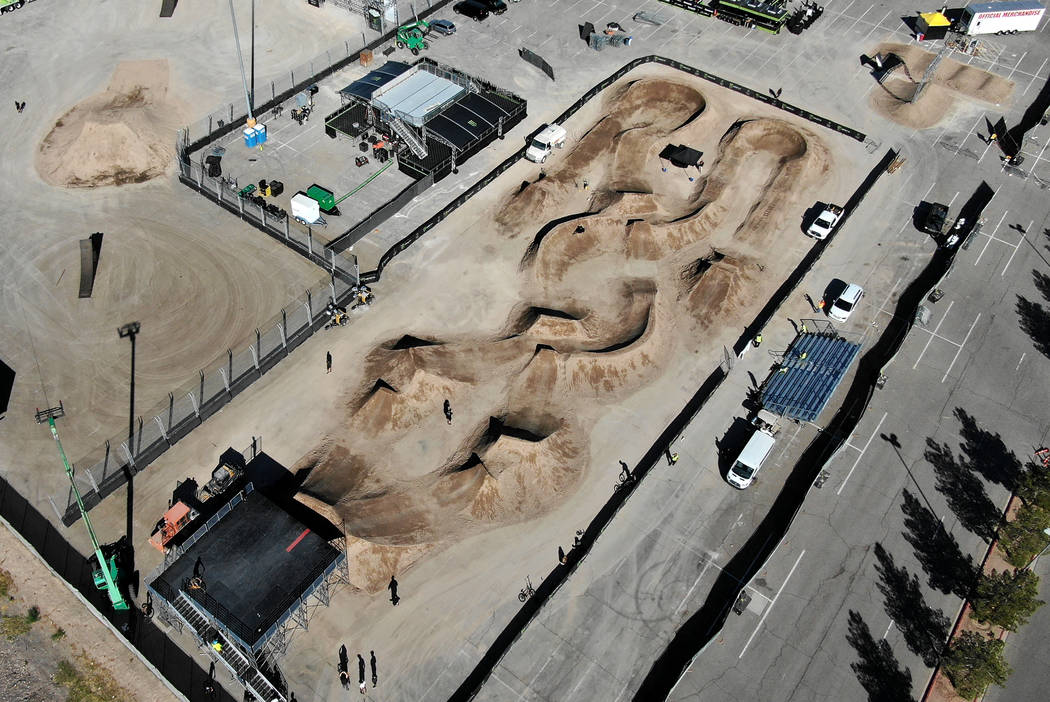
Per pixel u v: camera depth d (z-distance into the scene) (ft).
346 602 150.61
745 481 167.53
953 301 208.44
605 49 287.28
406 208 226.38
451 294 205.67
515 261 214.69
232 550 145.48
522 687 140.97
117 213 220.02
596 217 219.41
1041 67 286.25
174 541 153.58
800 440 178.81
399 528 159.84
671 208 230.48
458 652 145.28
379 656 144.15
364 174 235.61
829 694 141.08
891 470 173.58
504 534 161.48
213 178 226.79
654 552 159.53
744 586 153.48
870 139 254.27
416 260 213.25
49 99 250.98
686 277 210.59
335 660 143.33
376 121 250.57
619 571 156.56
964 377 191.83
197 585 139.23
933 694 141.28
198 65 267.59
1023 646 148.87
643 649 146.41
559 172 238.89
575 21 299.58
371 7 283.18
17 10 284.00
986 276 215.10
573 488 168.96
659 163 244.63
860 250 220.64
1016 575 151.43
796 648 146.41
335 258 210.59
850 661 145.18
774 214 226.99
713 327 200.23
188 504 160.86
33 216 217.15
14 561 151.64
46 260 206.39
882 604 152.76
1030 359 196.75
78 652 141.18
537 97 264.72
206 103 253.44
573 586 153.99
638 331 195.42
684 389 187.42
